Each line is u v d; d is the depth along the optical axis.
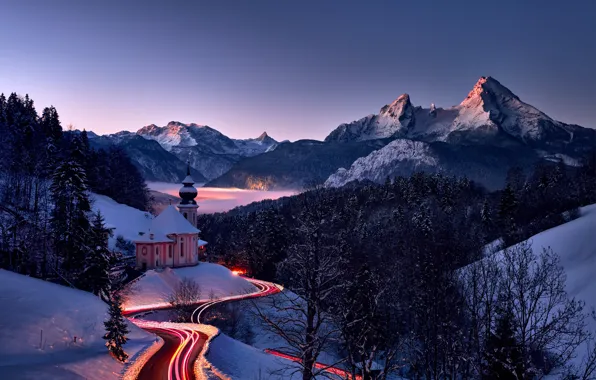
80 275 55.00
